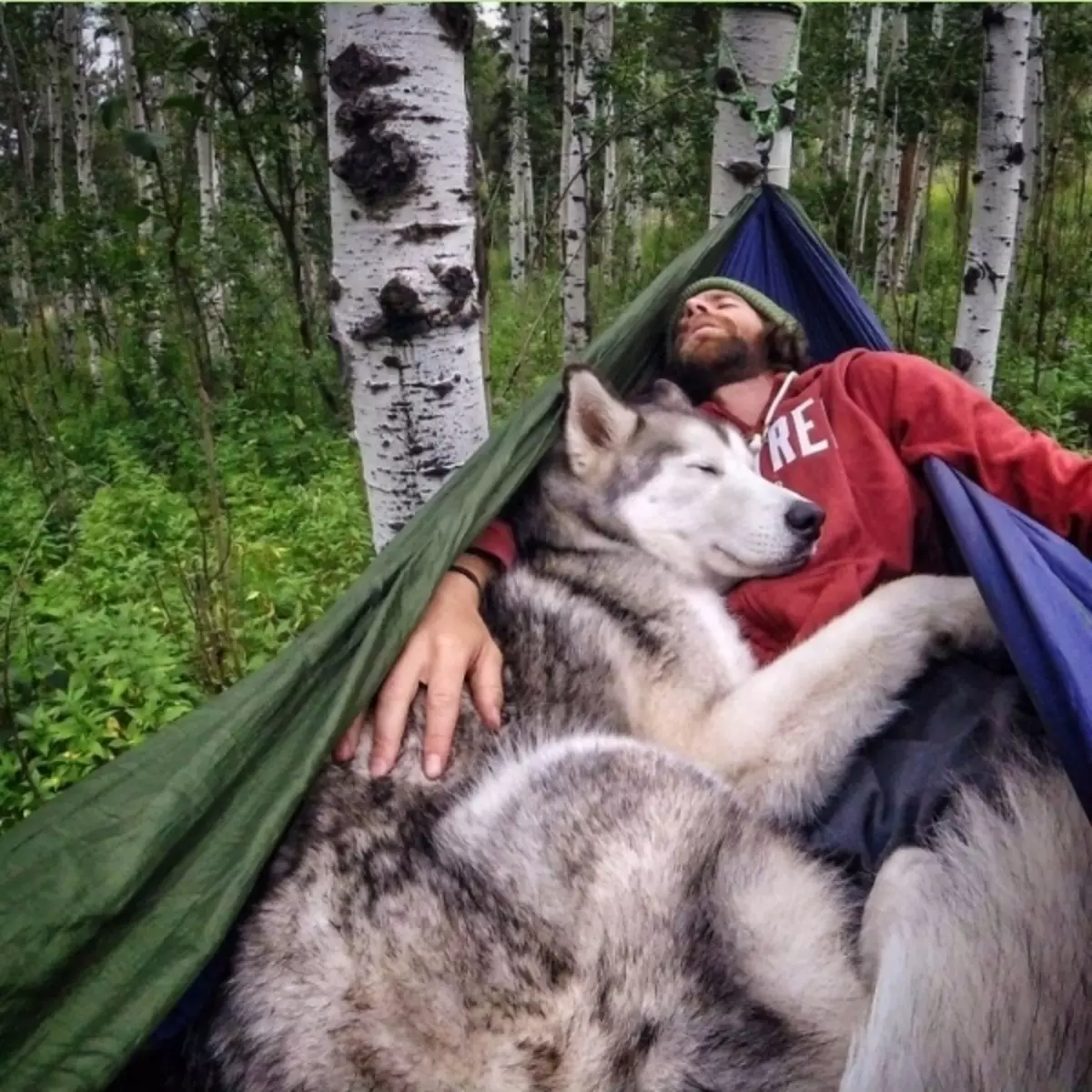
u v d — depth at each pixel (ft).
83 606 17.07
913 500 9.09
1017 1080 5.67
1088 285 37.50
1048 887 6.12
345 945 6.08
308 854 6.41
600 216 36.96
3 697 12.75
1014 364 31.99
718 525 8.93
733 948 6.45
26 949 5.32
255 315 36.70
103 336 40.55
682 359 10.95
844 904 6.82
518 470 8.80
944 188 71.46
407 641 7.51
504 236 73.61
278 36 26.86
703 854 6.80
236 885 5.93
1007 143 23.81
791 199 13.62
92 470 26.66
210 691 14.16
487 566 8.52
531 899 6.40
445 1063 5.92
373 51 10.15
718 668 8.45
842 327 13.24
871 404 9.48
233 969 6.07
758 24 16.83
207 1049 5.97
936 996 5.84
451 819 6.72
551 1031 6.04
